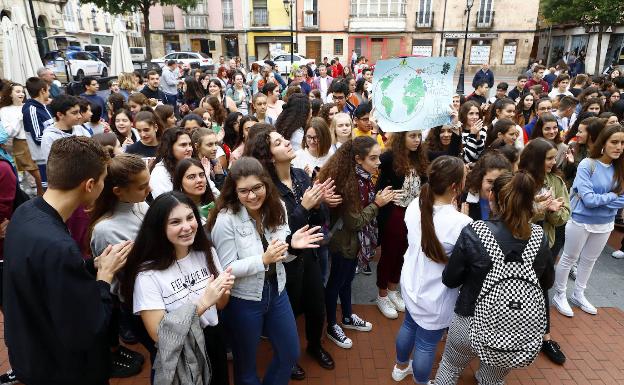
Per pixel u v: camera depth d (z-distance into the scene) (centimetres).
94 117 530
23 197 310
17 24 962
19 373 176
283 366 251
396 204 357
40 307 169
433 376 304
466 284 227
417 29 3062
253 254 226
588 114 493
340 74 1727
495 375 241
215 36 3366
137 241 200
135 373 305
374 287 425
